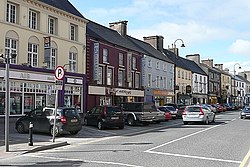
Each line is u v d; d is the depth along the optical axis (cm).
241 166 904
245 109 3525
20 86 2391
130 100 4112
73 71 3012
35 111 1803
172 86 5494
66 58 2898
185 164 924
